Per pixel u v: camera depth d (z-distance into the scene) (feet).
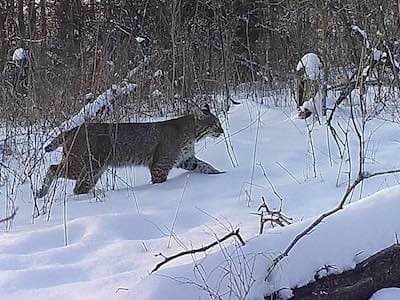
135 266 11.62
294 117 20.62
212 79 22.81
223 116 21.02
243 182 15.49
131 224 13.19
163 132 16.37
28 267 11.74
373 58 17.57
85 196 15.24
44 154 16.42
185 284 10.36
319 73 20.08
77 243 12.46
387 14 19.22
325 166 16.15
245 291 10.36
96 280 11.03
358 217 11.27
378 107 20.02
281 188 14.79
